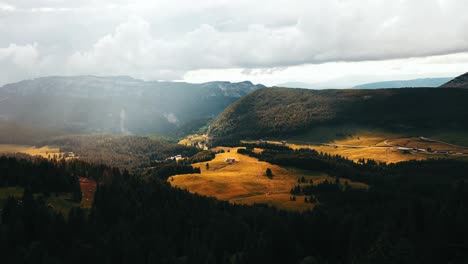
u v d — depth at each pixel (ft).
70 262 392.88
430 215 447.83
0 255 375.86
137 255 424.46
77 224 450.71
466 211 437.99
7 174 593.42
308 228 518.78
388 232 416.05
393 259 383.04
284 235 478.59
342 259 470.39
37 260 375.86
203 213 593.42
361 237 456.04
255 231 520.01
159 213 541.75
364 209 625.82
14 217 439.22
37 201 502.38
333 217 544.21
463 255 375.25
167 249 452.76
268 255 453.17
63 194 588.09
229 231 521.65
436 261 378.32
